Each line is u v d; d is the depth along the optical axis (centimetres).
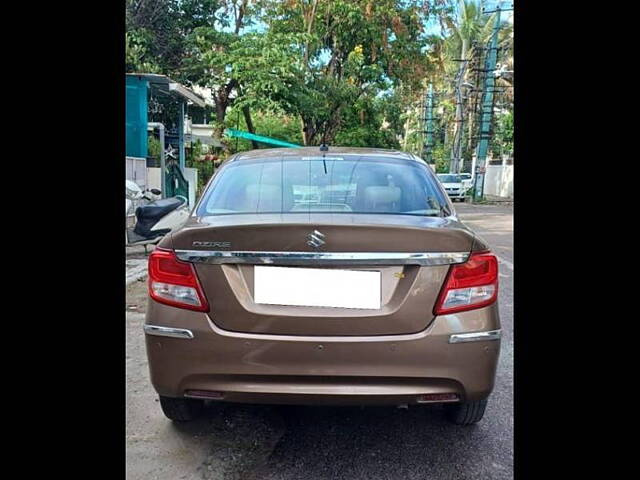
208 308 239
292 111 1630
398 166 322
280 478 250
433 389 236
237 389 237
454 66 3294
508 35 2844
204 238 240
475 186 2805
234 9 1848
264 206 291
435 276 237
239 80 1584
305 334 234
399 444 280
